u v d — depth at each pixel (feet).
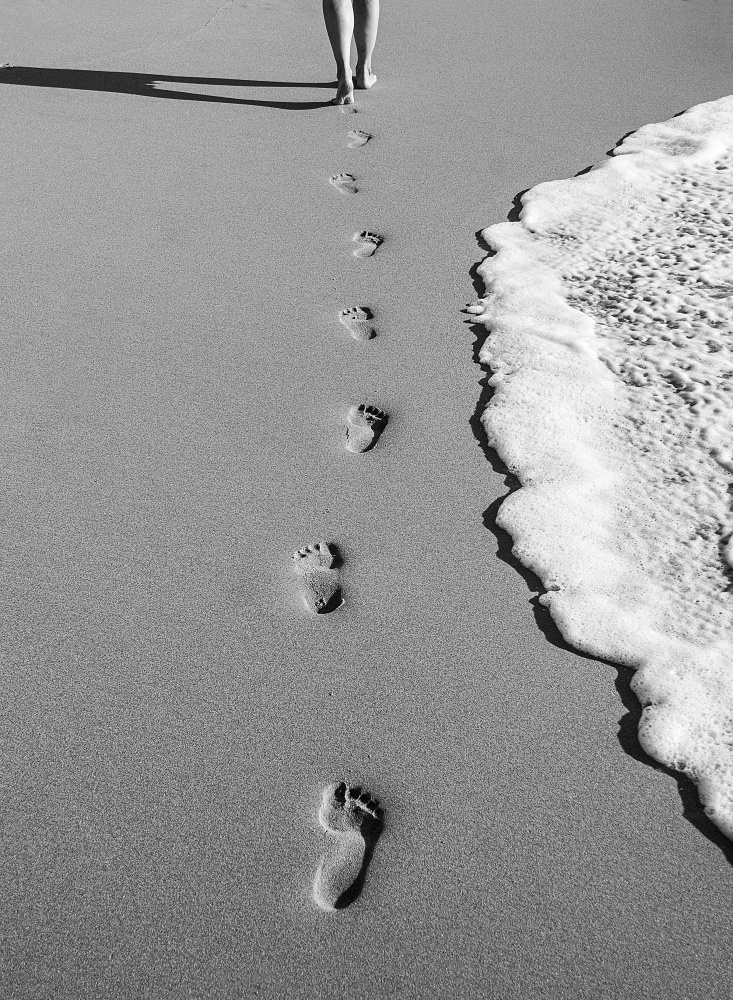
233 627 9.18
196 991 7.61
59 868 8.04
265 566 9.60
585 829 8.15
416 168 14.75
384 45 19.07
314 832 8.17
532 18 20.43
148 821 8.22
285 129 15.83
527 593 9.39
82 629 9.17
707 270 12.24
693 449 10.32
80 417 10.84
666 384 10.97
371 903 7.88
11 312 12.11
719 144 14.60
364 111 16.35
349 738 8.57
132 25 20.48
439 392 11.11
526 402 10.88
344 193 14.23
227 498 10.10
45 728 8.64
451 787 8.34
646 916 7.81
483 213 13.74
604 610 9.21
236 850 8.10
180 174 14.64
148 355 11.55
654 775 8.38
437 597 9.37
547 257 12.81
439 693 8.79
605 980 7.60
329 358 11.51
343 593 9.42
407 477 10.28
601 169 14.30
